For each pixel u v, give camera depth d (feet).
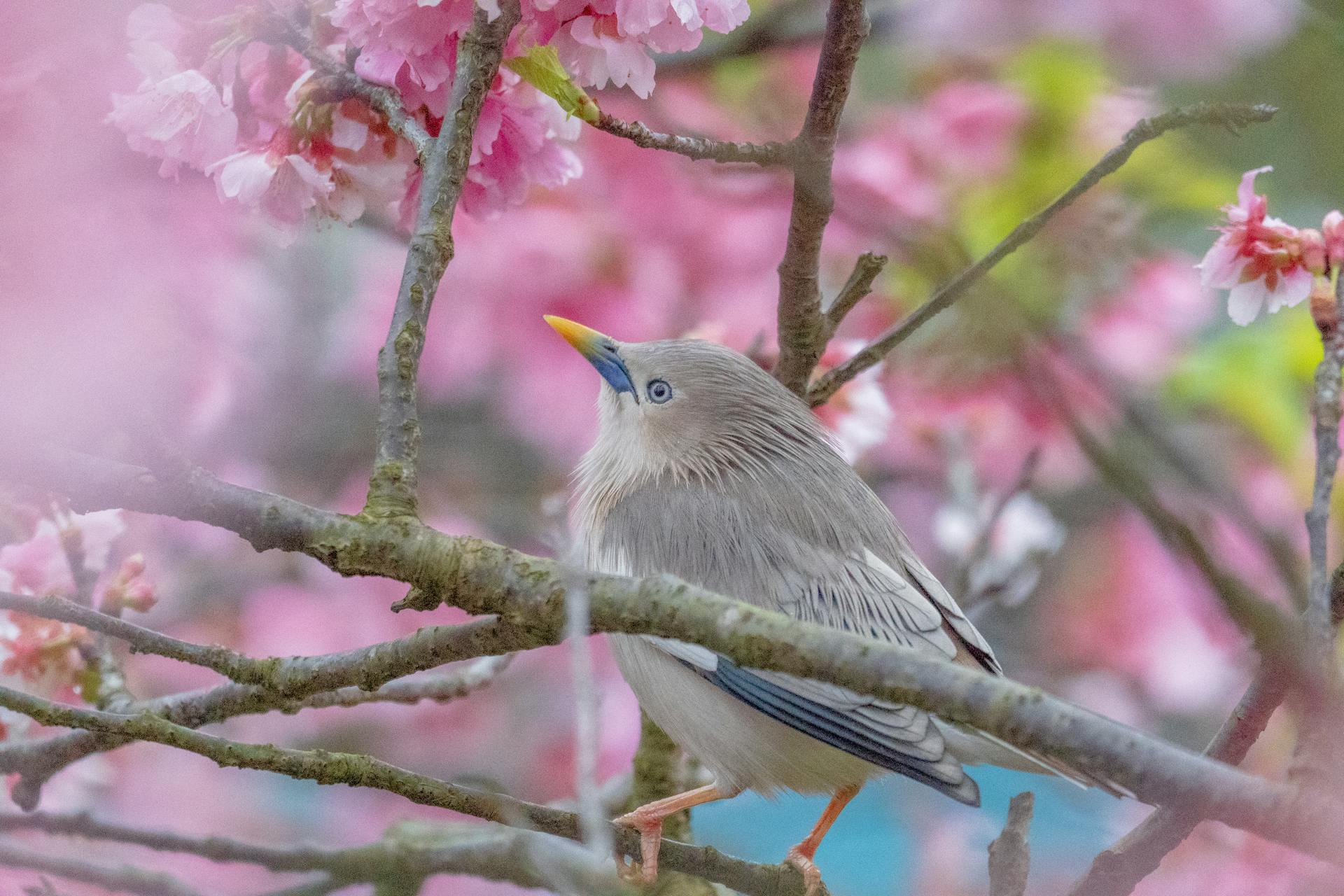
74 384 15.38
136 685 16.43
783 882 15.69
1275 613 15.35
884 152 16.19
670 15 15.49
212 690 15.61
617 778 16.06
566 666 16.58
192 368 16.12
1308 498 16.19
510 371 16.43
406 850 15.89
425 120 15.57
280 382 16.43
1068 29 16.20
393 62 15.52
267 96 15.57
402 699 15.78
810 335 15.81
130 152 15.56
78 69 15.49
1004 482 16.35
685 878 15.79
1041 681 16.53
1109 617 16.52
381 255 16.55
